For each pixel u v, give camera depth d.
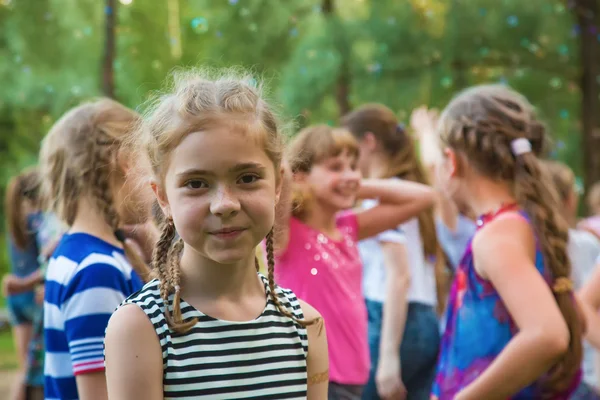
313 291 3.25
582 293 3.19
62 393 2.19
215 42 7.78
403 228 4.29
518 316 2.24
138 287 2.25
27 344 4.82
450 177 2.55
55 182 2.37
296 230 3.29
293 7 7.95
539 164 2.45
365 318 3.48
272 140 1.66
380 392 4.13
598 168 8.39
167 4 7.83
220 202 1.57
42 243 3.93
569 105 8.71
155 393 1.60
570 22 8.23
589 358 3.96
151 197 1.99
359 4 8.69
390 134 4.45
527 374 2.21
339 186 3.35
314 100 7.86
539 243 2.38
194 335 1.63
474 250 2.39
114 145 2.29
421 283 4.33
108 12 7.38
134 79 7.73
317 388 1.78
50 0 8.46
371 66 8.02
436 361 4.29
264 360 1.68
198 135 1.60
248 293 1.72
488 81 8.48
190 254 1.68
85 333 2.10
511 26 8.02
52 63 8.72
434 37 8.12
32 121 11.88
